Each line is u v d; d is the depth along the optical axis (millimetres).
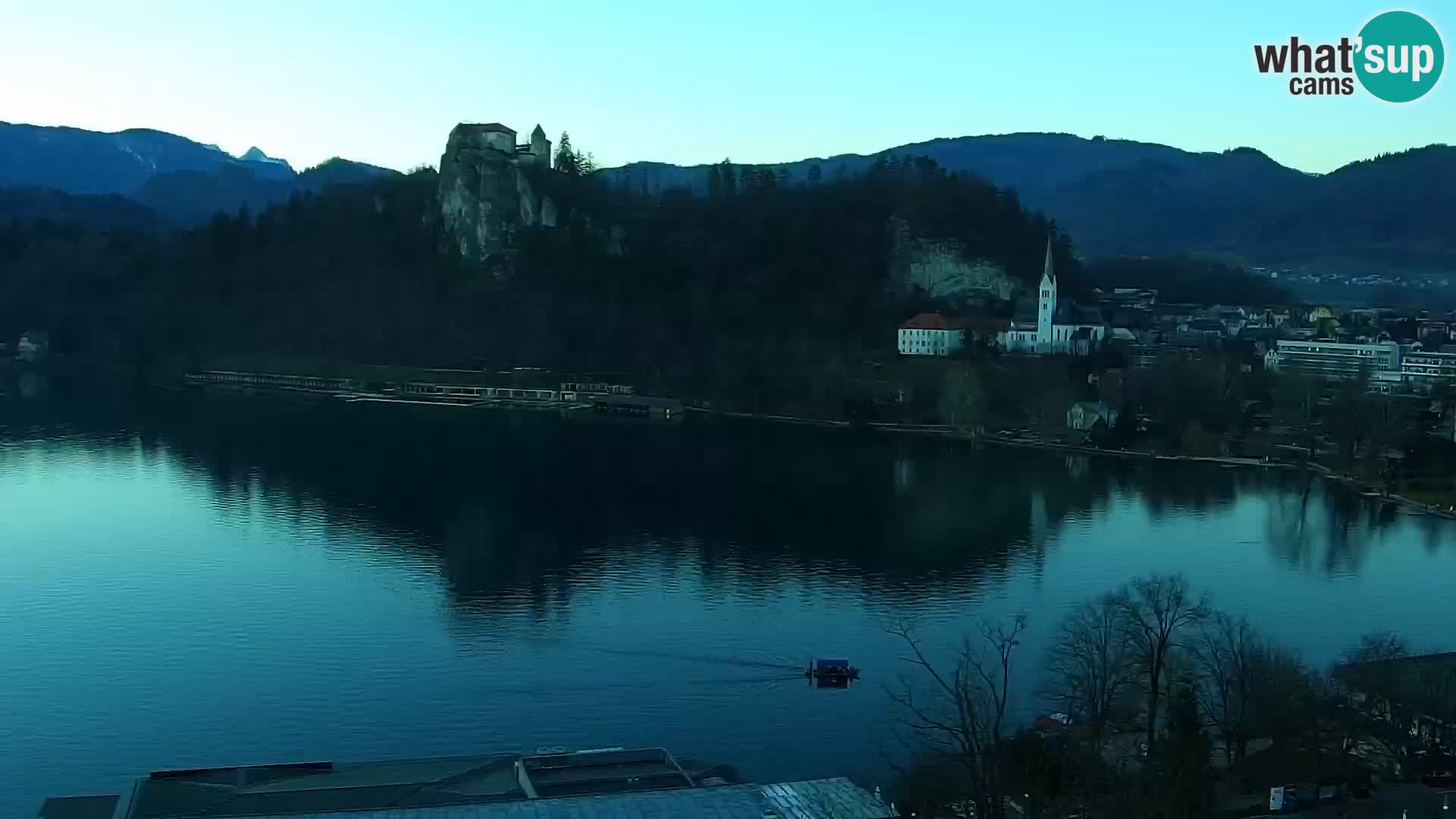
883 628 168500
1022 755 108438
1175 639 156250
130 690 143000
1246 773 112125
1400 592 190750
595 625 168750
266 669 150375
